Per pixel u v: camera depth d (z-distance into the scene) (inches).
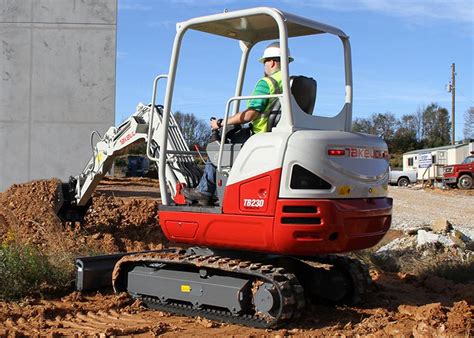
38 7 759.1
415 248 464.8
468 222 715.4
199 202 269.3
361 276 292.7
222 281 260.7
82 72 764.0
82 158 765.3
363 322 261.1
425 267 404.5
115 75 766.5
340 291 292.7
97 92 764.6
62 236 418.3
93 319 271.9
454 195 1227.9
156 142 309.6
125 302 293.9
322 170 242.2
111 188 780.6
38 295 309.0
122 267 301.9
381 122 2815.0
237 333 248.1
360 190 253.3
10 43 761.0
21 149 763.4
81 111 765.3
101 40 764.6
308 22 261.1
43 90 764.0
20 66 761.6
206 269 267.6
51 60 763.4
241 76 301.6
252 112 257.3
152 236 480.7
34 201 503.2
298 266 301.9
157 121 308.5
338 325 255.6
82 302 300.5
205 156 295.3
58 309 281.4
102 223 499.2
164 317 275.3
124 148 345.4
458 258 431.5
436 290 345.4
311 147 241.6
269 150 244.8
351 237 248.8
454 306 263.4
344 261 295.3
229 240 255.4
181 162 292.0
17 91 762.8
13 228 452.8
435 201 1053.8
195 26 273.3
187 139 353.1
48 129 764.0
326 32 270.4
